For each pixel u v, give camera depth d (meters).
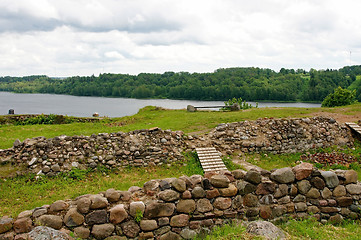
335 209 6.88
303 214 6.80
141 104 124.12
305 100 115.75
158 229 6.07
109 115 84.00
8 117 24.62
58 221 5.59
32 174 11.53
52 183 10.99
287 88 121.50
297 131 16.47
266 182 6.70
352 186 7.02
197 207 6.36
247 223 6.44
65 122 25.11
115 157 13.28
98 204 5.80
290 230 6.24
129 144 13.87
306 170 6.82
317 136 16.66
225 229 6.14
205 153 14.54
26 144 12.48
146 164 13.52
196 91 143.62
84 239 5.66
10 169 11.56
